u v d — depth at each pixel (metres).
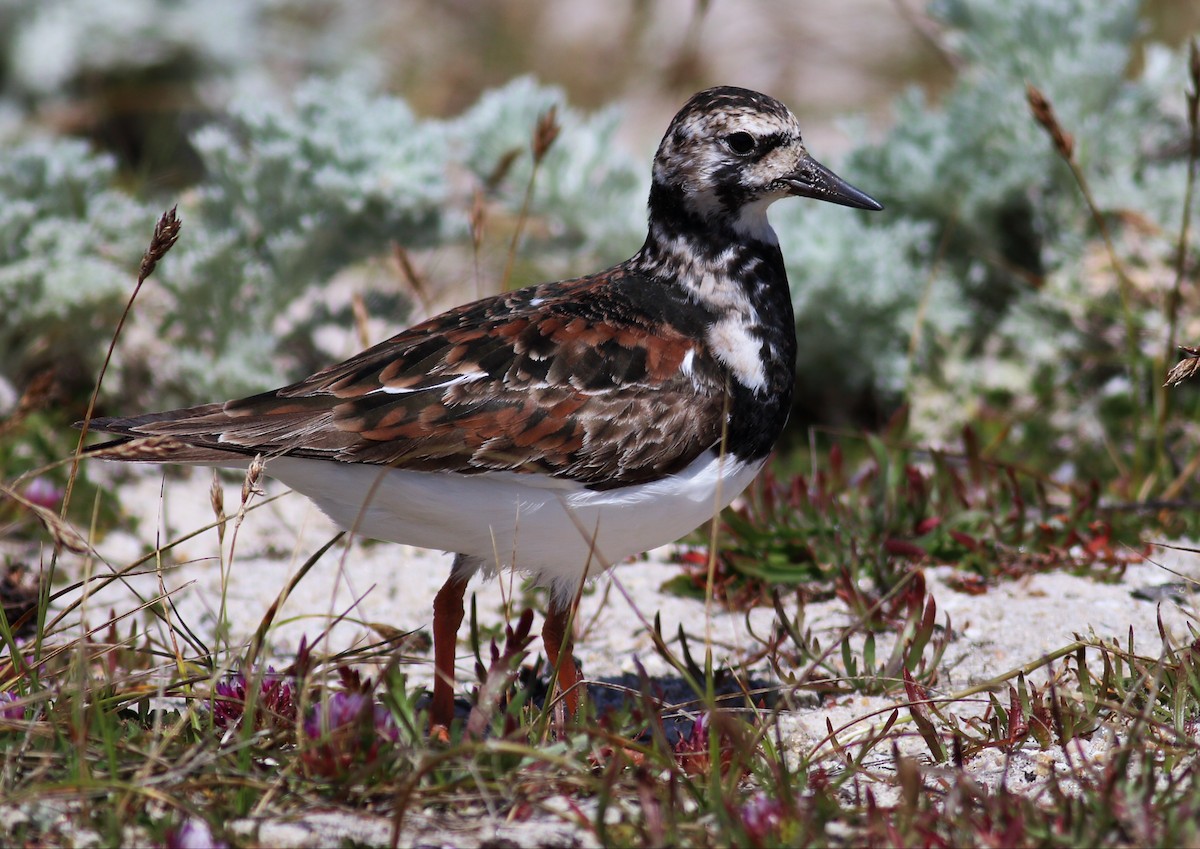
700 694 7.89
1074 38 15.62
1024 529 11.55
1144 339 14.47
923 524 11.43
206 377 14.14
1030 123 15.20
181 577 11.59
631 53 23.61
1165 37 20.69
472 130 15.56
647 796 6.76
